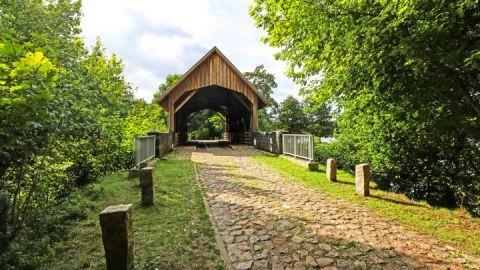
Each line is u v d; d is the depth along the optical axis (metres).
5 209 2.77
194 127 43.28
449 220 3.85
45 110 2.50
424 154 6.33
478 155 5.34
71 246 2.80
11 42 2.11
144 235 3.09
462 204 5.70
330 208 4.34
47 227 3.15
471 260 2.67
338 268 2.47
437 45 3.71
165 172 7.23
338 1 4.89
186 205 4.27
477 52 3.13
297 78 9.15
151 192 4.23
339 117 9.53
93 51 12.85
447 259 2.69
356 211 4.20
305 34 6.57
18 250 2.46
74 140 4.49
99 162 7.95
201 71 15.95
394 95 4.64
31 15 6.27
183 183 5.89
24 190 3.71
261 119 39.97
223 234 3.24
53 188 4.96
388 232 3.37
